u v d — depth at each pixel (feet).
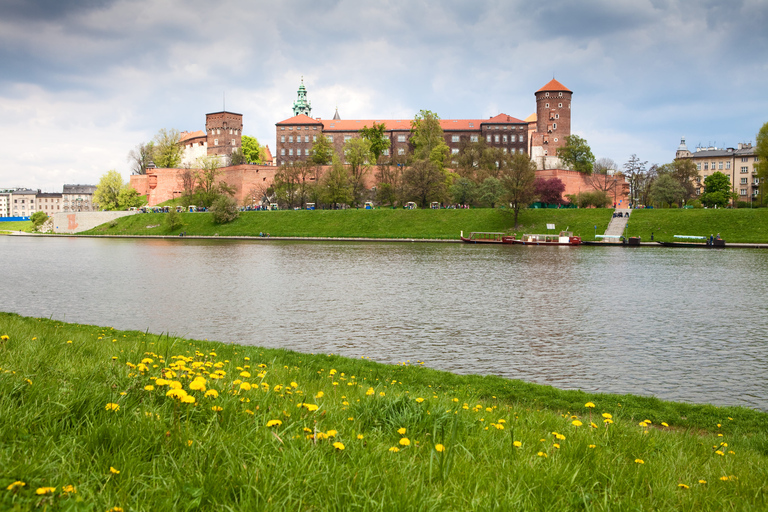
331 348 63.16
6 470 12.63
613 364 57.21
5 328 42.91
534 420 26.94
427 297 101.04
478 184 369.50
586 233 282.36
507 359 58.90
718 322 79.30
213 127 531.50
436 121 473.67
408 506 12.87
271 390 23.45
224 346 54.29
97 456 14.51
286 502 12.82
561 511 14.05
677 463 20.42
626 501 15.03
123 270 148.15
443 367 55.62
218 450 14.80
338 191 374.22
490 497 13.83
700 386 50.08
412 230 314.35
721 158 479.82
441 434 20.01
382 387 36.91
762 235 248.11
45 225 438.40
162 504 12.37
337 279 128.06
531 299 99.45
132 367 23.24
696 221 269.23
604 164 471.21
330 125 542.57
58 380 21.09
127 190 479.41
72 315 82.79
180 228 364.99
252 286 115.44
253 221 357.61
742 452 27.73
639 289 112.37
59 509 11.62
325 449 16.03
